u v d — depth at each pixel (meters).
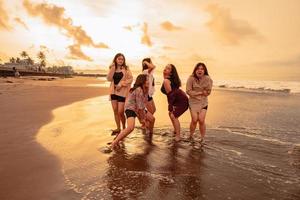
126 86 7.41
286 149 6.19
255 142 6.79
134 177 4.40
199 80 7.07
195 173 4.64
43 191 3.74
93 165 4.88
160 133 7.55
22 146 5.66
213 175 4.57
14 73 59.50
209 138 7.12
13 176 4.18
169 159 5.34
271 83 57.38
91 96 17.89
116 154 5.55
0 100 13.43
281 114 12.18
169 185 4.14
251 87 45.62
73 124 8.24
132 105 6.30
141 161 5.17
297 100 21.25
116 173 4.54
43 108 10.95
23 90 20.86
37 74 83.31
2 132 6.74
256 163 5.21
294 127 8.83
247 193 3.93
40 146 5.70
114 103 7.47
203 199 3.72
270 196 3.85
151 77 7.93
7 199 3.47
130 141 6.60
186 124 9.01
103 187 4.00
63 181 4.10
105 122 8.78
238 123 9.48
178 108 6.89
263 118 10.77
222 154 5.74
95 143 6.26
